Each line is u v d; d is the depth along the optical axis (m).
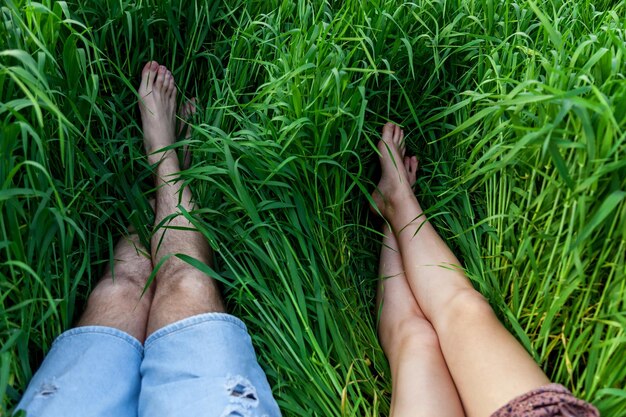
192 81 1.55
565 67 1.10
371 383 1.15
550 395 0.82
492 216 1.17
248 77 1.41
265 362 1.15
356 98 1.21
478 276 1.18
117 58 1.34
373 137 1.44
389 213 1.34
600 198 0.92
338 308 1.23
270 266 1.17
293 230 1.21
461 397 0.98
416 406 0.98
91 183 1.22
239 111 1.33
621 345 0.93
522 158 1.09
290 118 1.20
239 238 1.21
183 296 1.10
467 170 1.27
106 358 0.98
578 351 1.01
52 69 1.09
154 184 1.37
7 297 0.98
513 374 0.90
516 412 0.84
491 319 1.04
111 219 1.27
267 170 1.17
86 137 1.20
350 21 1.25
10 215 0.91
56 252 1.10
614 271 0.95
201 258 1.19
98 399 0.93
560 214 1.04
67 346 0.99
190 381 0.94
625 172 0.88
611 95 0.99
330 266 1.25
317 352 1.11
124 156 1.31
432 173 1.44
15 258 0.94
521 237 1.15
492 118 1.17
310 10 1.35
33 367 1.03
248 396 0.95
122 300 1.13
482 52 1.37
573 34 1.32
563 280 1.01
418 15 1.40
